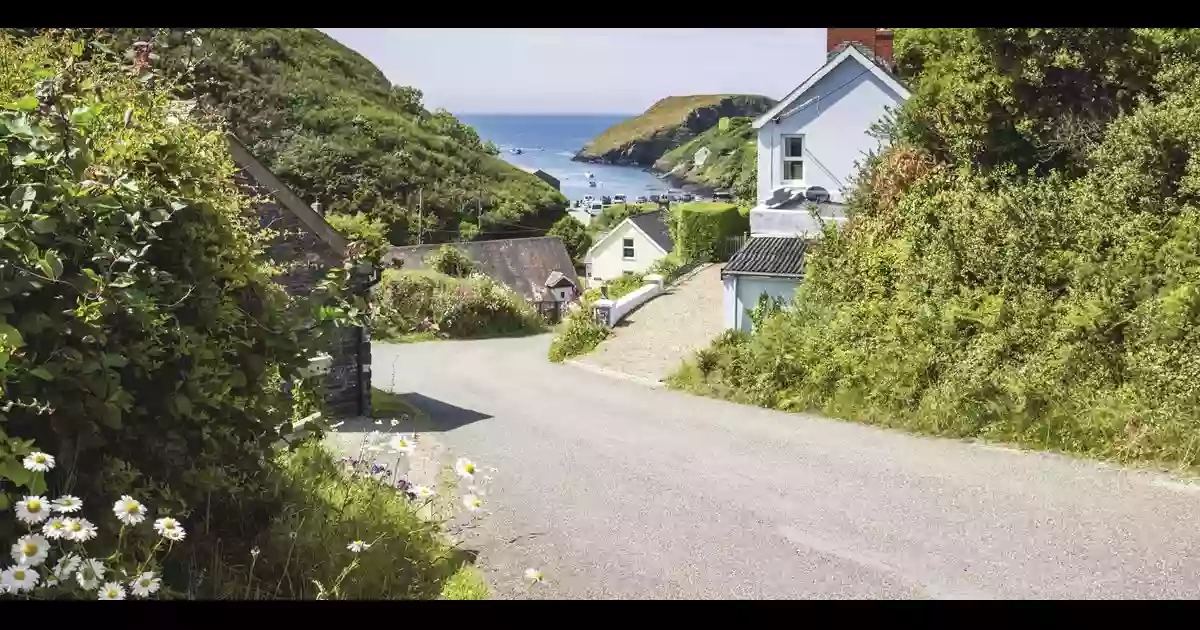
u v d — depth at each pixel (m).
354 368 16.61
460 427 15.37
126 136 6.78
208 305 6.71
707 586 7.39
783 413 15.61
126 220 6.23
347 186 100.31
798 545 8.40
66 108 6.37
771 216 23.86
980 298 14.30
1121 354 12.20
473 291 35.56
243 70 89.81
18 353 5.41
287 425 7.38
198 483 6.56
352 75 124.38
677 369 20.64
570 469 11.70
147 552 5.93
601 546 8.45
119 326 6.13
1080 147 16.91
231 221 7.59
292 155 99.12
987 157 17.94
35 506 4.83
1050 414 12.16
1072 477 10.49
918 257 16.09
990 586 7.27
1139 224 12.93
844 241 18.30
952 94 18.31
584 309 27.30
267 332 7.23
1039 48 17.86
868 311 16.02
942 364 14.02
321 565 6.79
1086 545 8.16
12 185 5.70
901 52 20.17
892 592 7.21
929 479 10.66
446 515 9.37
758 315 21.38
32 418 5.61
